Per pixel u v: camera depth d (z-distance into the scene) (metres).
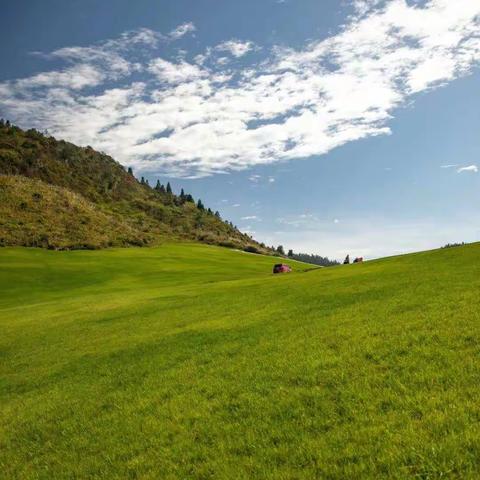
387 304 22.42
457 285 24.39
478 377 11.08
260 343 19.27
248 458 9.59
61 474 10.94
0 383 21.91
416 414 9.93
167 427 12.20
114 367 20.45
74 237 146.12
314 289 34.03
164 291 55.44
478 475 7.36
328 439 9.66
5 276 90.62
